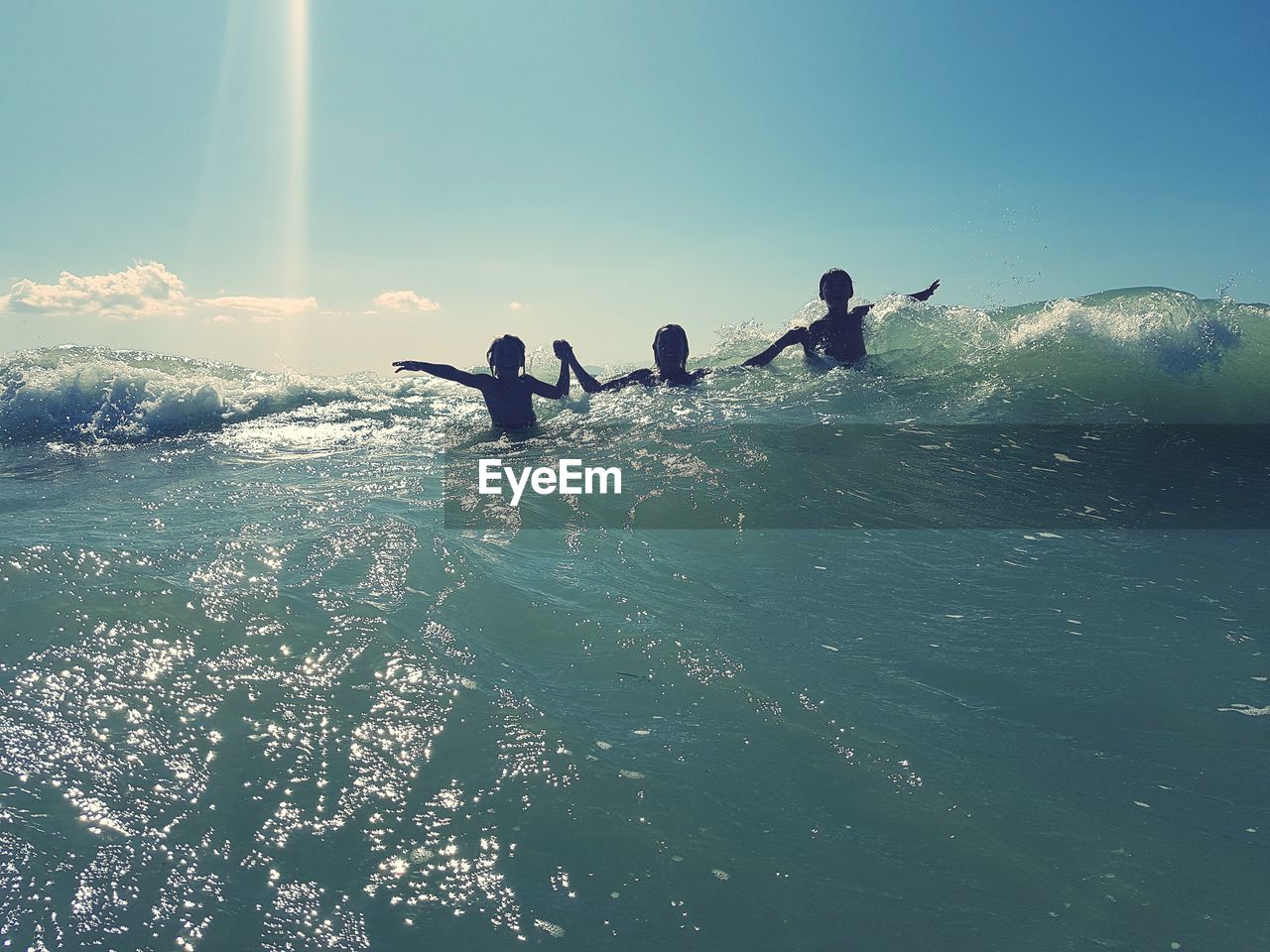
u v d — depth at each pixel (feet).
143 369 37.83
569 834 8.13
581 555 16.57
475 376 30.17
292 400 38.37
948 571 15.84
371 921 6.99
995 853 7.97
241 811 8.36
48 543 16.28
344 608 13.17
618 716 10.40
